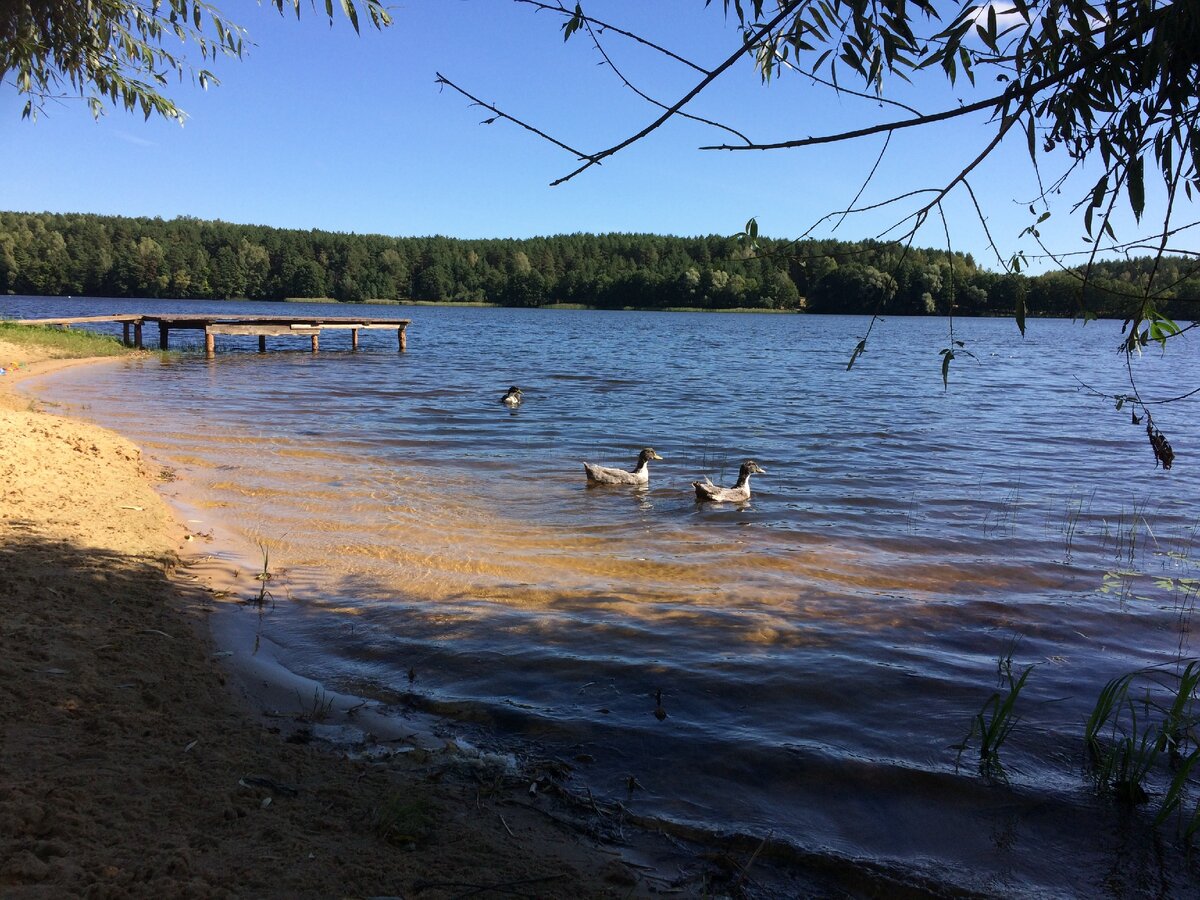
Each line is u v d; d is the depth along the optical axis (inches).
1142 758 200.5
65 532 332.2
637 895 151.4
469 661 255.8
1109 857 171.2
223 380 1074.1
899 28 124.1
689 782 193.3
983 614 307.4
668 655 263.0
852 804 187.0
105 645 232.5
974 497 513.3
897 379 1382.9
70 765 164.7
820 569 361.1
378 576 333.4
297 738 200.1
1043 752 210.1
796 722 222.5
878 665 258.8
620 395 1068.5
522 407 918.4
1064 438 759.1
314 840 152.4
